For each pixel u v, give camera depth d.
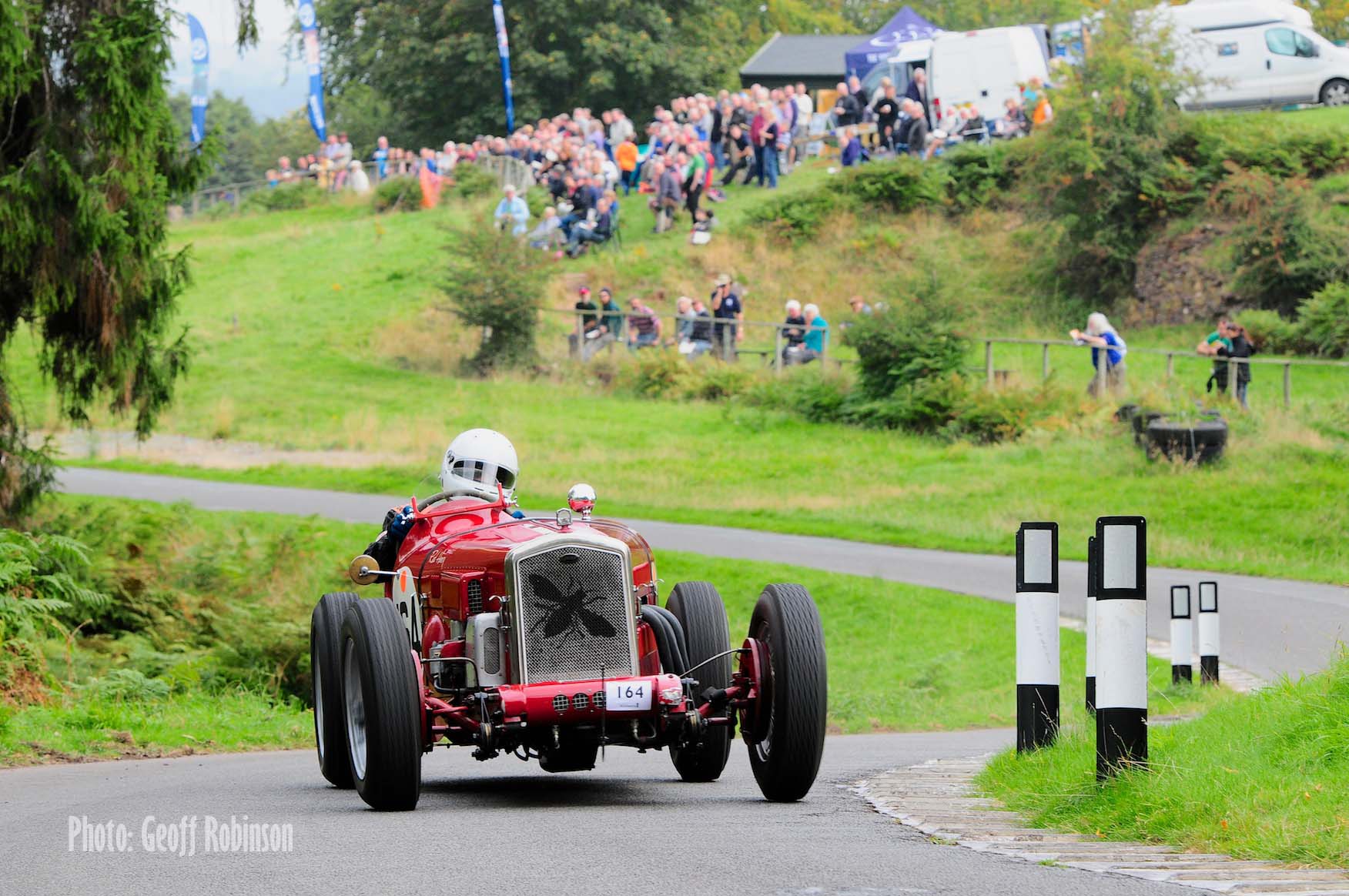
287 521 79.62
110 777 29.70
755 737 23.50
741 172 176.12
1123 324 140.38
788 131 171.25
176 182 61.94
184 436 116.94
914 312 114.75
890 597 67.25
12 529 60.03
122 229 57.88
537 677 22.89
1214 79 153.75
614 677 23.06
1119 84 145.25
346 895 15.79
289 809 23.42
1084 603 66.88
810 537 85.06
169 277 61.03
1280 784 19.73
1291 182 138.75
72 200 57.16
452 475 27.81
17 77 55.53
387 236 169.50
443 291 141.88
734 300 130.62
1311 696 23.25
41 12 57.28
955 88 168.62
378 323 145.50
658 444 110.69
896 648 61.44
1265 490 88.12
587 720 22.70
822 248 156.38
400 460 107.62
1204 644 47.34
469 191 176.75
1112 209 145.50
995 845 18.83
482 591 23.92
